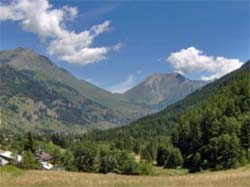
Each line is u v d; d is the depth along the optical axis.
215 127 154.12
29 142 194.25
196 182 59.50
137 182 59.19
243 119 156.62
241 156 132.50
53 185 54.16
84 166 172.25
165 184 57.38
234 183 57.03
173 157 169.88
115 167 160.88
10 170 67.50
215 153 140.75
